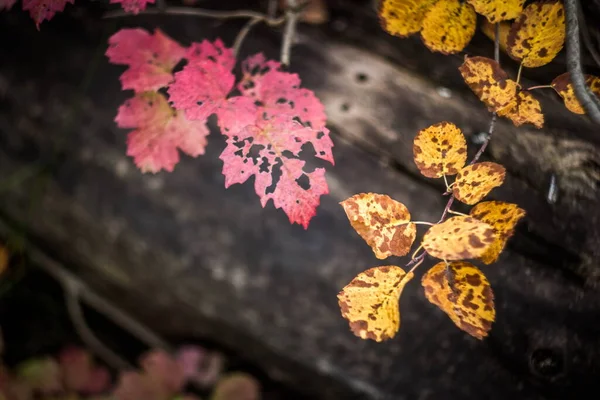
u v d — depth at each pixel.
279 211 0.66
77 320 0.80
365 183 0.65
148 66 0.52
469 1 0.48
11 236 0.77
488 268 0.59
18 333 0.86
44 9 0.49
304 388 0.69
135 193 0.69
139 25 0.73
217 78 0.49
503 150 0.59
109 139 0.71
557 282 0.57
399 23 0.51
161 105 0.51
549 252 0.57
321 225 0.65
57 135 0.73
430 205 0.63
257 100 0.50
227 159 0.46
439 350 0.61
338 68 0.69
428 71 0.67
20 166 0.74
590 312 0.55
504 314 0.58
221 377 0.72
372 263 0.64
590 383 0.55
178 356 0.73
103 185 0.71
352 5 0.74
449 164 0.47
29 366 0.76
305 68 0.69
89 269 0.75
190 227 0.68
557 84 0.49
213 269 0.67
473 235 0.43
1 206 0.76
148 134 0.51
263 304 0.66
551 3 0.48
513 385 0.58
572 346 0.56
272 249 0.66
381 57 0.69
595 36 0.56
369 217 0.45
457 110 0.64
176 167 0.69
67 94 0.73
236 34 0.71
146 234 0.69
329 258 0.65
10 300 0.86
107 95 0.72
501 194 0.59
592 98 0.48
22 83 0.75
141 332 0.78
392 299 0.45
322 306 0.65
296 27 0.72
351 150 0.66
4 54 0.76
